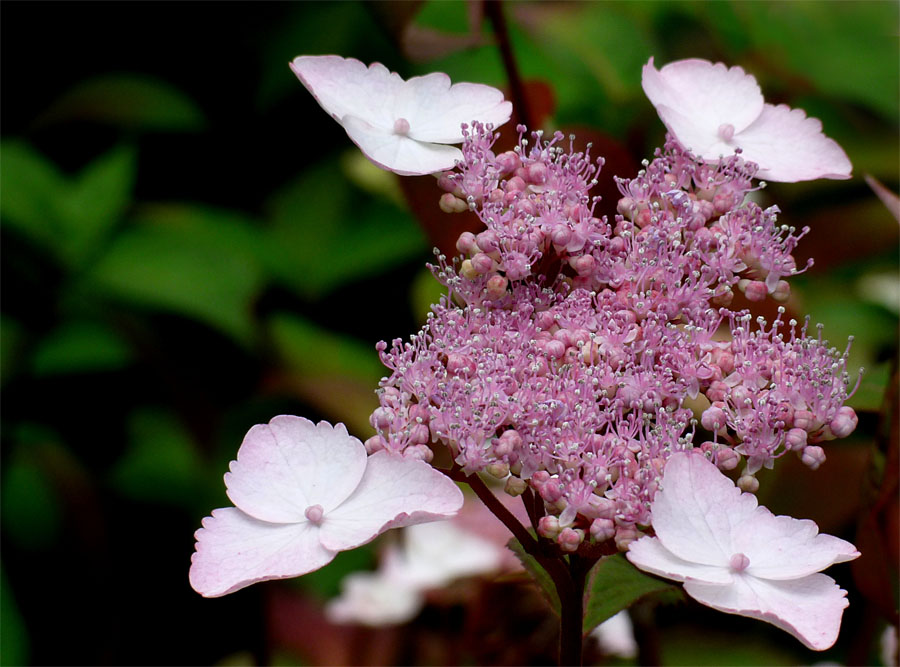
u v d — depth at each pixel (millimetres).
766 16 633
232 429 627
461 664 458
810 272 545
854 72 621
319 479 324
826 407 334
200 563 318
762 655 493
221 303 612
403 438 331
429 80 361
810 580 316
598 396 335
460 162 354
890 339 555
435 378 334
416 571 469
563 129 399
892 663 409
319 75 358
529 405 330
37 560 613
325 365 605
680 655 495
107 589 604
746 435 332
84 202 632
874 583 371
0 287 615
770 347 339
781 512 393
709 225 361
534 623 437
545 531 327
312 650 475
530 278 356
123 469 631
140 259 623
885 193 385
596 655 436
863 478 373
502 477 328
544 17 559
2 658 546
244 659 552
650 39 584
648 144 524
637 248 350
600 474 324
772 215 353
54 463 591
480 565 465
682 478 321
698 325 344
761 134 369
